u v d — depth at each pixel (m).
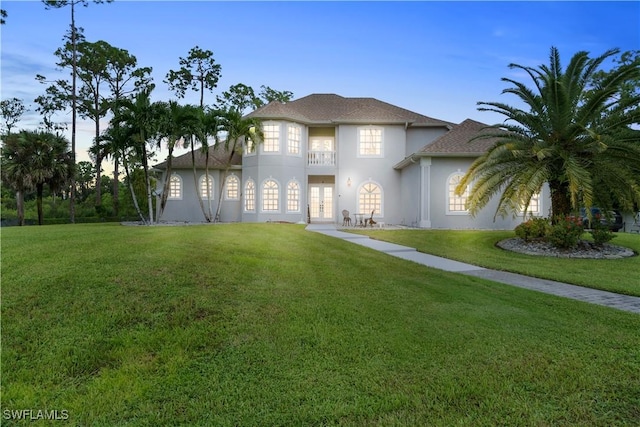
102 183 48.34
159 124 21.27
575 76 14.13
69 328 4.57
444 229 19.98
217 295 5.95
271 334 4.75
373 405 3.36
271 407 3.30
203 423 3.06
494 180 14.71
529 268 10.78
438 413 3.25
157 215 23.91
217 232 12.81
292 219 24.77
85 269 6.55
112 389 3.49
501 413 3.26
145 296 5.62
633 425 3.12
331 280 7.52
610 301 7.43
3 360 3.87
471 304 6.44
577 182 12.41
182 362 4.01
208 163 26.59
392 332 4.99
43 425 2.99
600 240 13.85
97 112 36.06
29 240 9.47
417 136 26.69
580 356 4.43
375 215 25.36
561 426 3.10
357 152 25.48
